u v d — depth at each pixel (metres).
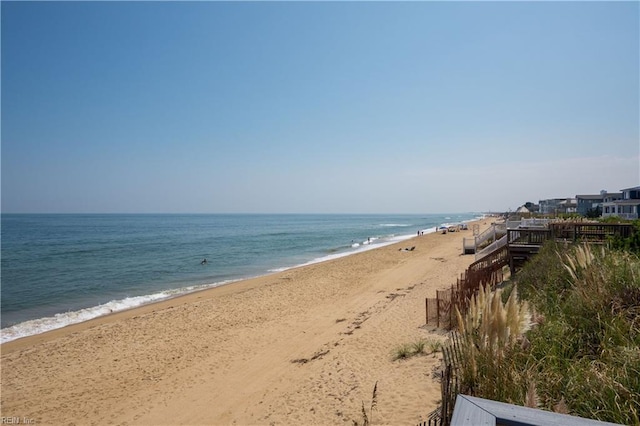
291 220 186.38
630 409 2.76
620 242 9.41
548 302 6.05
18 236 69.31
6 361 11.08
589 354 3.99
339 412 6.54
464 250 31.14
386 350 9.67
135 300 19.72
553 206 85.50
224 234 75.88
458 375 3.67
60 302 19.61
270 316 15.15
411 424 5.36
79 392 8.97
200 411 7.72
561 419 1.40
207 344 12.02
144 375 9.83
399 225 124.44
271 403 7.64
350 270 26.56
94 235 72.38
